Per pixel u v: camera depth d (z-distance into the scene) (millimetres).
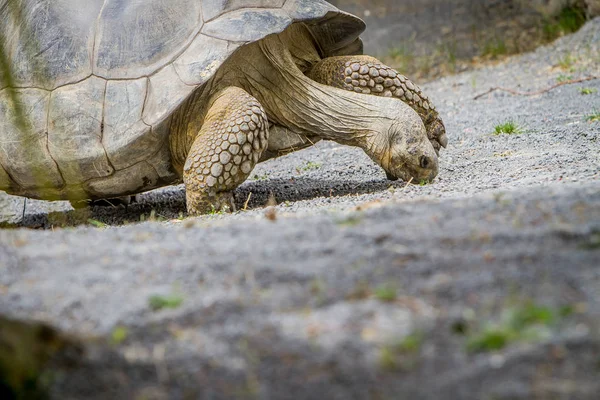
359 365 10148
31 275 13797
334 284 12148
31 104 24891
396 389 9672
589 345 9992
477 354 10141
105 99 24203
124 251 14742
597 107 37219
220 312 11680
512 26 62469
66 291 12938
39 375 10375
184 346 10945
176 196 32938
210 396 9867
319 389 9812
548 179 22312
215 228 16141
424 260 12703
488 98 47031
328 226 15008
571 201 15211
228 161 23688
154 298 12055
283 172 34375
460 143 33906
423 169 24922
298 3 25219
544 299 11102
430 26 65688
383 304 11438
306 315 11391
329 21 26656
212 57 23672
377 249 13289
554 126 34219
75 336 11320
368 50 63562
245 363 10438
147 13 24812
